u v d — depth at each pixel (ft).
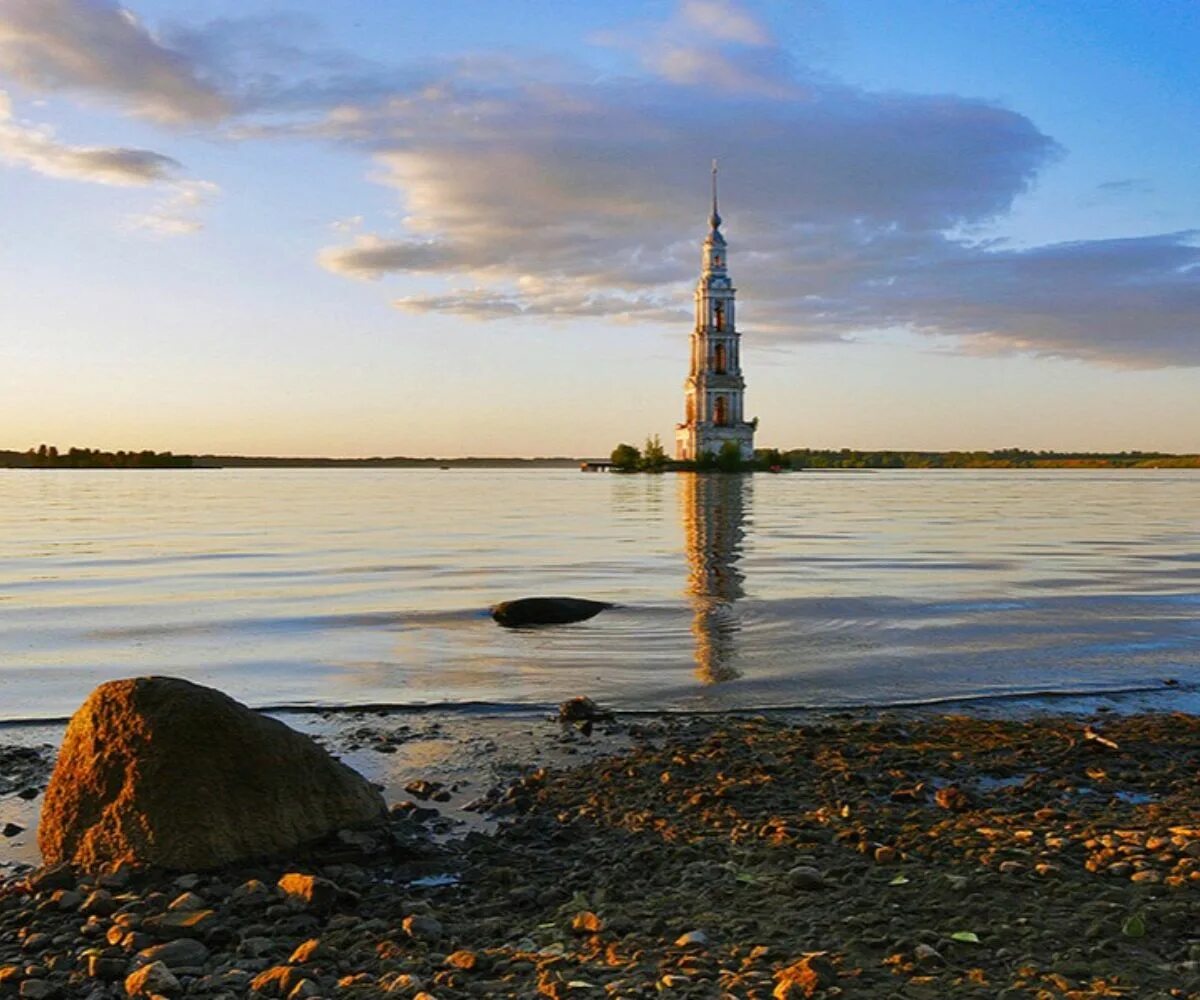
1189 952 22.39
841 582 101.30
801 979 20.90
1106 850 28.81
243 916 26.05
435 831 32.94
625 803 34.83
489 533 180.96
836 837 30.76
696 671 59.06
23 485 560.20
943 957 22.36
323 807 31.65
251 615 81.61
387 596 92.94
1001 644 67.26
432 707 50.70
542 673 58.75
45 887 28.09
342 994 21.30
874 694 53.36
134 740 30.60
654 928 24.43
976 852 28.89
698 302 633.20
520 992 21.12
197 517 238.07
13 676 59.52
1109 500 327.67
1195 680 56.80
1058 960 22.13
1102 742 41.55
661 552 139.03
